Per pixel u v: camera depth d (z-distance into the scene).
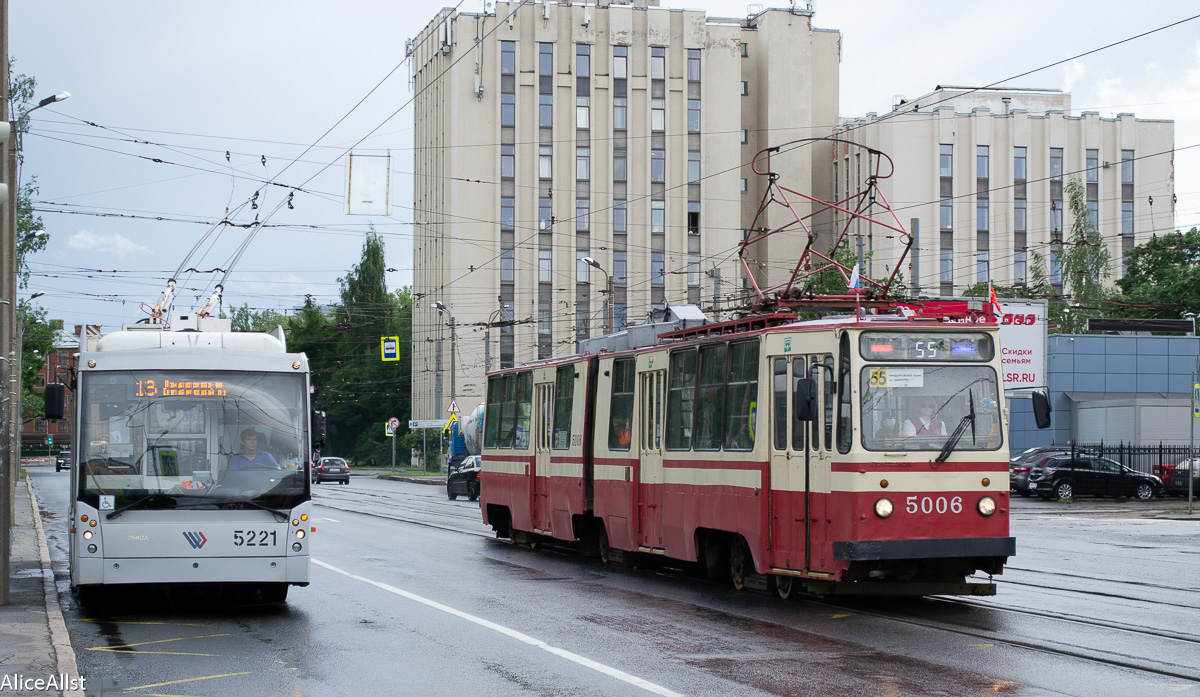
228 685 8.92
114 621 12.43
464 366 63.69
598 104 65.62
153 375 12.83
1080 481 39.03
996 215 69.06
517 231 64.44
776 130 70.50
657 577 16.58
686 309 19.33
